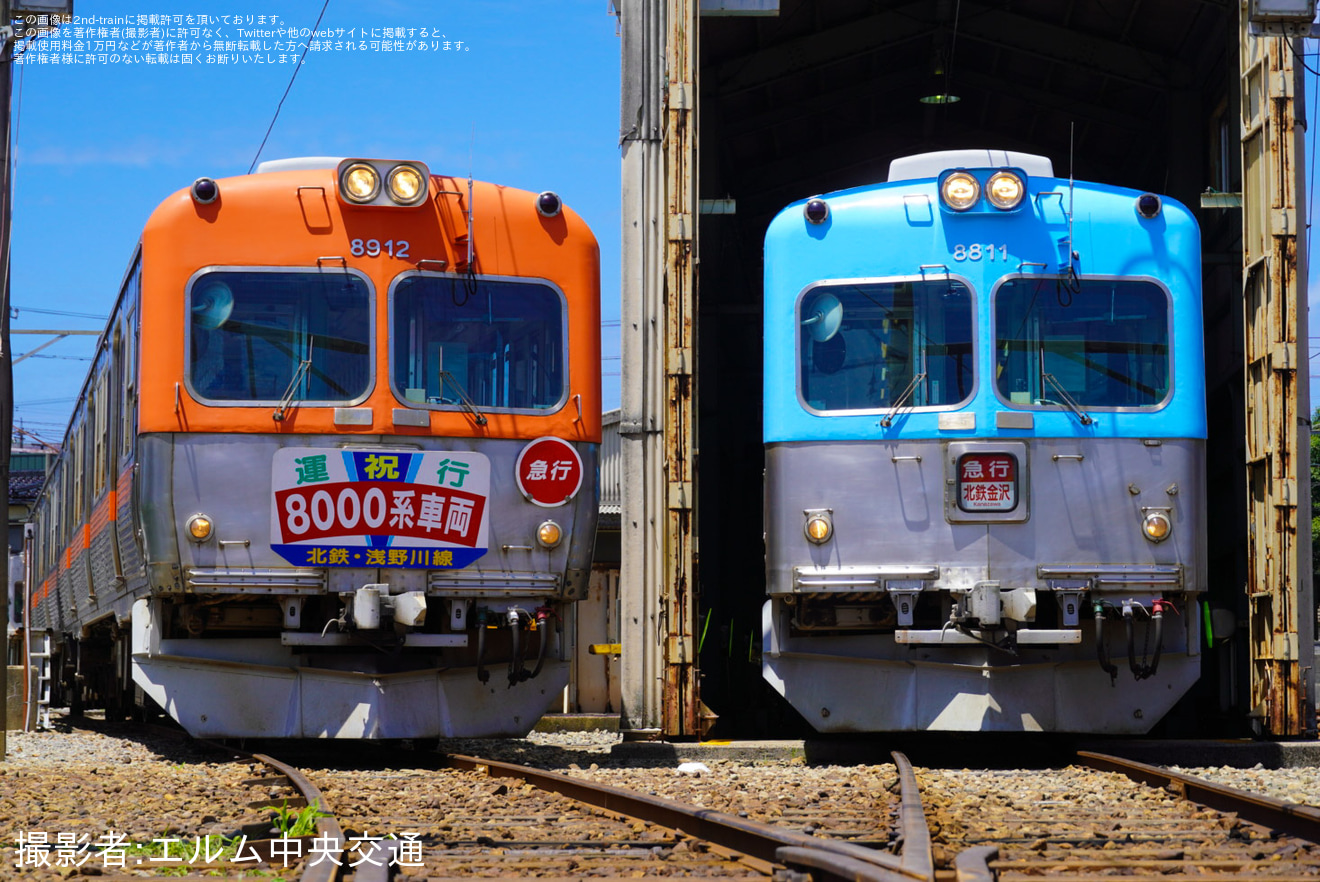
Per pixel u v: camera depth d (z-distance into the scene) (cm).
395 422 1052
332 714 1062
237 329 1051
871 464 1052
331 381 1054
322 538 1037
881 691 1067
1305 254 1112
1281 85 1123
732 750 1083
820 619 1088
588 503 1101
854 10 1582
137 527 1085
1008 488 1036
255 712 1066
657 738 1117
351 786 850
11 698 1775
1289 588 1088
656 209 1172
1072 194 1081
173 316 1045
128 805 750
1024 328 1062
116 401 1261
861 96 1741
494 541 1067
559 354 1104
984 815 684
